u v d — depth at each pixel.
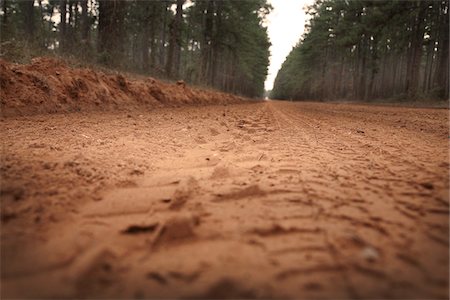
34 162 2.72
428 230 1.68
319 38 52.69
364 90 44.38
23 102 6.75
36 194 2.09
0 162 2.66
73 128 5.38
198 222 1.83
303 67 69.38
